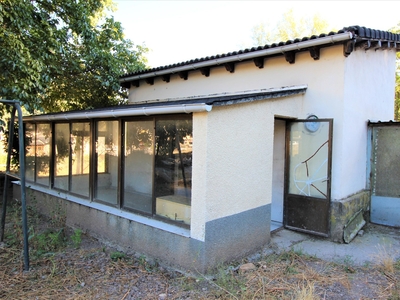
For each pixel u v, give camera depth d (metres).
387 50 7.23
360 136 6.05
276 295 3.35
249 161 4.39
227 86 6.92
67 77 9.02
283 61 5.93
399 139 6.13
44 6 7.83
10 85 6.16
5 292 3.45
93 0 9.36
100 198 5.64
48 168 7.05
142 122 4.77
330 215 5.32
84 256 4.55
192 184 3.89
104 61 9.15
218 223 3.93
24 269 4.09
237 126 4.15
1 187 9.59
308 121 5.45
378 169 6.39
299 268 4.09
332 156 5.38
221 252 4.00
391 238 5.54
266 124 4.70
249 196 4.42
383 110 7.21
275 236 5.46
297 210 5.70
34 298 3.33
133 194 4.98
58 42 7.29
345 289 3.52
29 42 6.62
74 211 6.01
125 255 4.57
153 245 4.41
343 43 5.10
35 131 7.57
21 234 5.44
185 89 7.91
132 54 10.86
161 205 4.51
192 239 3.88
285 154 5.84
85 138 5.92
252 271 3.94
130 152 5.01
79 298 3.33
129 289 3.54
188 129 4.06
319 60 5.45
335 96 5.29
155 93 8.85
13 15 6.20
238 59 6.29
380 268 4.12
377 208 6.42
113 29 10.17
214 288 3.51
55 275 3.92
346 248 4.95
